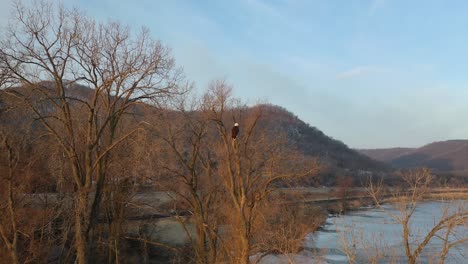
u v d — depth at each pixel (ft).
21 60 61.67
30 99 63.77
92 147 68.95
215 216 89.51
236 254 79.87
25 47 62.49
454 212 45.98
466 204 45.14
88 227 68.54
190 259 92.73
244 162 86.74
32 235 69.36
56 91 67.67
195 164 89.97
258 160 85.10
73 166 67.51
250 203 81.20
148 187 91.66
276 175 81.46
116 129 81.92
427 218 85.87
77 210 67.21
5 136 62.80
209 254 86.74
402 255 59.88
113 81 69.10
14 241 63.26
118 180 84.12
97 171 73.15
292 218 86.74
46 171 75.15
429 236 46.91
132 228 97.71
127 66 70.79
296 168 82.99
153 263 94.48
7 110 61.11
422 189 48.57
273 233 81.15
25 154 70.08
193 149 87.15
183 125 85.30
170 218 99.40
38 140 72.02
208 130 90.22
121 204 84.69
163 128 80.38
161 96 72.43
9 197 62.75
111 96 76.64
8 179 62.49
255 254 84.79
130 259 93.81
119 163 79.46
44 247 73.20
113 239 84.07
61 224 81.41
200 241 86.53
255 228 81.35
